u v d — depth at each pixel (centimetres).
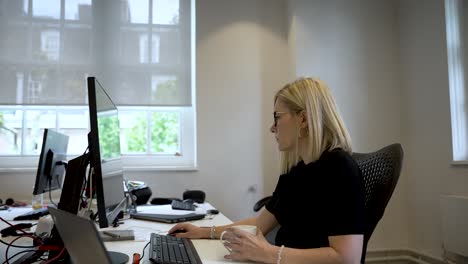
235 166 307
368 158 116
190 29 308
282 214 121
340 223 90
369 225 108
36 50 284
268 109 316
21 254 105
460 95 265
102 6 296
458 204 241
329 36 312
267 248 90
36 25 286
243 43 317
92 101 91
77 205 98
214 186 303
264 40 320
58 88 285
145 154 306
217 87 310
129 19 299
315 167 106
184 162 310
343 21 316
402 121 315
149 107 306
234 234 95
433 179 278
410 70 305
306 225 104
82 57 290
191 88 308
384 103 316
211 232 124
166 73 301
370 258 299
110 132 116
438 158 273
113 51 295
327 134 108
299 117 110
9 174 273
